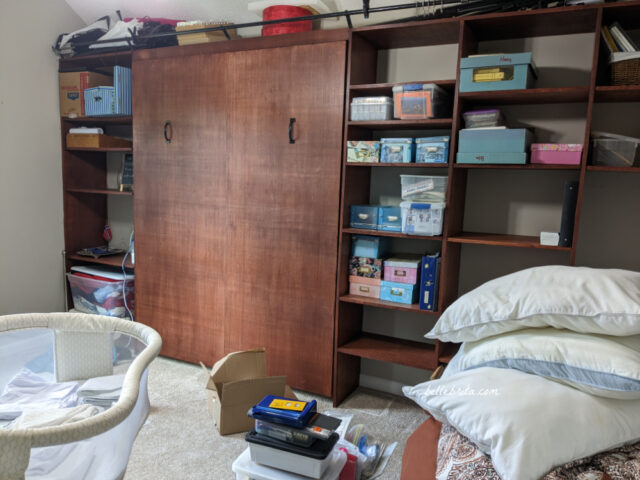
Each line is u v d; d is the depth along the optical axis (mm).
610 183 2262
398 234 2377
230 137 2758
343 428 2184
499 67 2098
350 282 2602
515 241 2199
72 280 3559
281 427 1658
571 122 2318
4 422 1313
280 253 2691
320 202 2551
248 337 2846
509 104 2404
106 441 1077
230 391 2248
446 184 2275
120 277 3352
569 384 1358
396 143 2359
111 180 3848
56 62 3463
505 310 1531
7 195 3250
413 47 2629
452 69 2555
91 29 3305
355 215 2543
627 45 1934
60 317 1575
